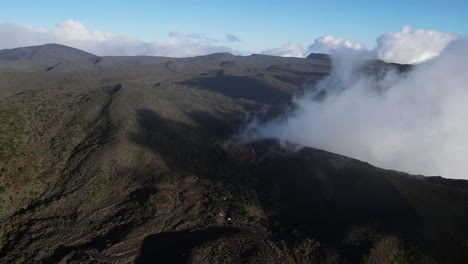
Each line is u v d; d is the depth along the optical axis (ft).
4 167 292.81
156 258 218.18
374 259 210.59
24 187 287.48
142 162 323.16
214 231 241.14
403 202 246.06
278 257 217.56
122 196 285.64
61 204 274.57
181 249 221.25
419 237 223.71
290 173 309.22
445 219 233.14
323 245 225.97
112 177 304.30
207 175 320.91
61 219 259.19
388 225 232.12
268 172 318.86
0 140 315.78
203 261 208.54
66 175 305.73
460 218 233.55
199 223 251.19
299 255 222.69
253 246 224.33
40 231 247.50
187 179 309.42
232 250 219.61
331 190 276.41
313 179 293.43
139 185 297.74
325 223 245.65
